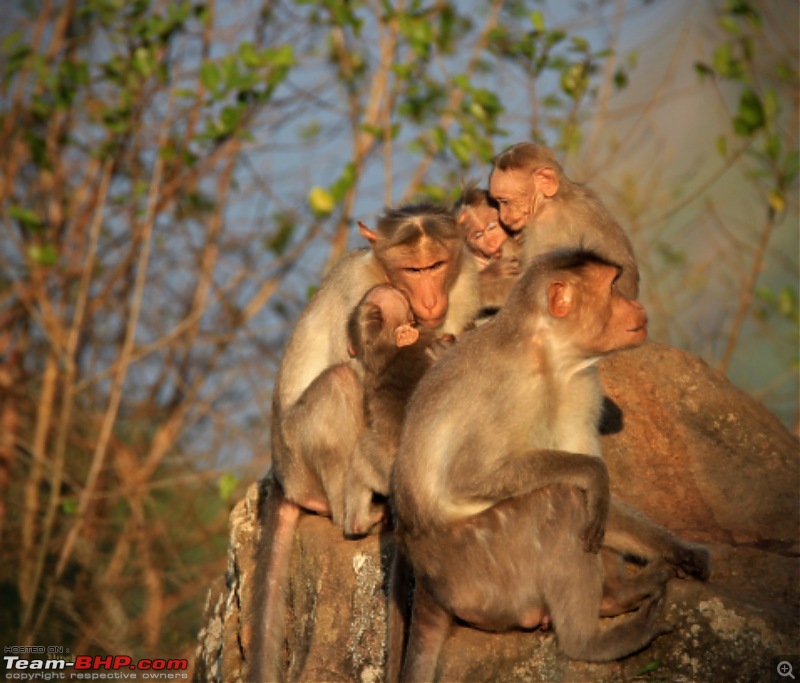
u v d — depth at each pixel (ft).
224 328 63.05
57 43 63.77
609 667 23.20
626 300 24.30
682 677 22.94
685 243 67.77
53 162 61.62
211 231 63.05
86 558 57.77
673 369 32.81
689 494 29.48
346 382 30.89
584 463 23.17
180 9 56.13
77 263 62.85
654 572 23.65
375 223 32.76
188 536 58.54
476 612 23.77
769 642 22.67
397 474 24.57
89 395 61.87
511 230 37.27
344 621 27.78
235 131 53.21
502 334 24.14
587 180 56.03
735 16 60.59
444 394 24.11
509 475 23.36
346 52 61.77
